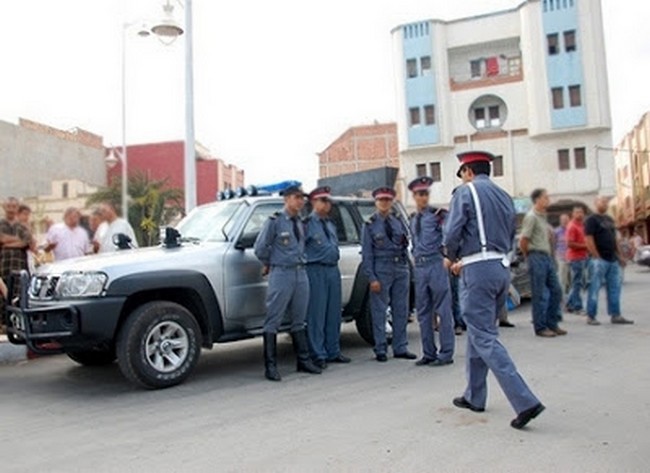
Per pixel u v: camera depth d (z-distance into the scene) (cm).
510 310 1182
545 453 395
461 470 371
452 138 3716
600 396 527
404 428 454
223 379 648
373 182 1058
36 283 616
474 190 477
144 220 3581
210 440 442
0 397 602
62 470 395
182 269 623
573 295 1087
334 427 462
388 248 721
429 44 3750
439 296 682
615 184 3438
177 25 1105
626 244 2842
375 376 639
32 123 4875
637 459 381
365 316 801
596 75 3453
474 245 471
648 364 650
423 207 699
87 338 571
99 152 5300
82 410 542
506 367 449
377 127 4906
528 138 3584
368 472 372
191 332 621
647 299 1312
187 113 1102
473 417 477
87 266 589
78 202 4138
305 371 671
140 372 586
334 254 704
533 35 3553
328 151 5000
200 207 793
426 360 689
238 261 669
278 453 410
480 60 3812
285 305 642
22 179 4559
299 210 657
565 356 703
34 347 596
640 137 4484
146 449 428
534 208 878
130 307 608
